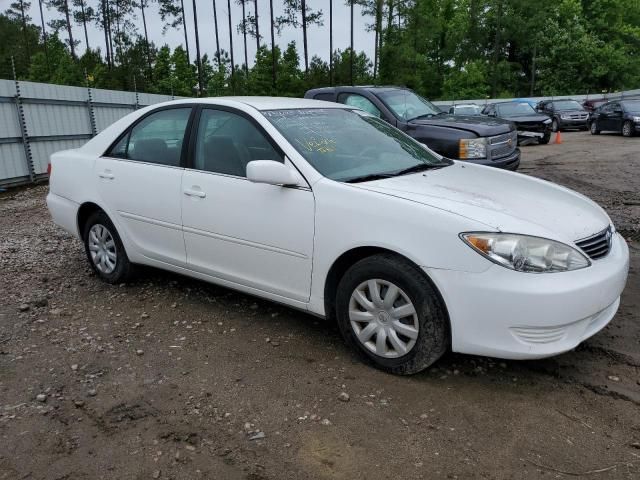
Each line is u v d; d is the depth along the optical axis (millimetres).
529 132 18688
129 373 3492
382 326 3367
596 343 3715
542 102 28453
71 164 5191
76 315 4434
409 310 3221
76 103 13805
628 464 2568
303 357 3646
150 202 4492
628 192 9164
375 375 3395
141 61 48938
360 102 8438
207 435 2857
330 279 3572
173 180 4309
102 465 2652
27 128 12430
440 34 62219
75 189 5129
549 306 2912
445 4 65062
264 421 2959
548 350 3002
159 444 2795
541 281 2936
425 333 3170
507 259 2945
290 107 4230
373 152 4113
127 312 4473
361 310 3486
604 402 3055
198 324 4203
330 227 3434
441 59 63719
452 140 7406
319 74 41688
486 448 2701
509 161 7809
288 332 4031
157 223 4492
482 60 60062
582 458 2619
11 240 7016
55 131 13234
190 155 4258
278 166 3533
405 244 3154
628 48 57531
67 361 3664
